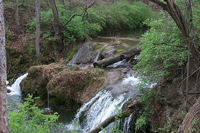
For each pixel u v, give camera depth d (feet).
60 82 29.99
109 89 25.91
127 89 24.97
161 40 18.37
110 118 18.62
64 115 27.32
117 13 69.00
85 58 40.14
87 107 25.84
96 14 54.54
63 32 45.32
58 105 30.04
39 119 13.99
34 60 42.37
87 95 27.71
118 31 68.13
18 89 35.78
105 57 37.06
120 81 27.68
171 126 17.49
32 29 48.11
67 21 45.32
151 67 19.83
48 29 47.44
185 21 14.82
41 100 31.50
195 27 17.16
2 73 8.17
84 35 47.73
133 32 65.82
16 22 47.06
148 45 18.35
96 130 17.80
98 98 25.82
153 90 20.39
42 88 32.14
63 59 43.14
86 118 24.95
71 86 29.45
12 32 45.65
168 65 18.07
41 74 32.81
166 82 20.30
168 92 19.39
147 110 19.86
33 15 52.70
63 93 29.40
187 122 13.75
